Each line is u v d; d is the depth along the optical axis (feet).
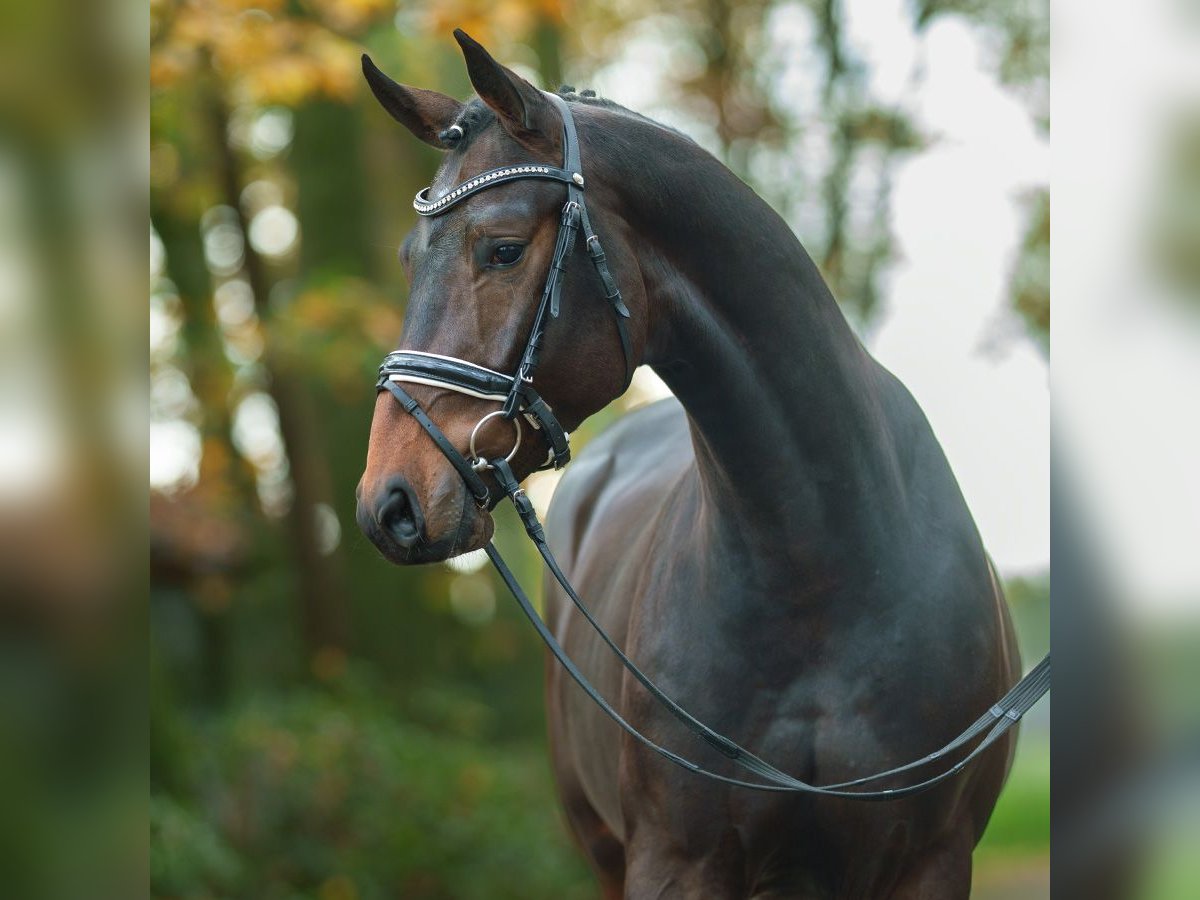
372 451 12.99
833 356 14.40
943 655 14.79
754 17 60.64
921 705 14.65
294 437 55.26
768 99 59.98
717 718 14.84
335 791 45.44
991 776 15.83
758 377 14.10
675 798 15.01
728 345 14.05
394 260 55.57
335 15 40.22
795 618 14.58
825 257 58.23
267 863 42.50
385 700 52.95
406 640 57.11
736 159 61.05
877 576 14.61
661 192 13.96
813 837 15.05
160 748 37.93
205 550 43.91
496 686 62.64
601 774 18.54
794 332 14.19
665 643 15.33
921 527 15.31
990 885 47.11
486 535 13.24
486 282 13.10
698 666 14.97
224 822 42.27
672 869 15.26
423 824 46.19
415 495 12.71
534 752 57.36
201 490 50.67
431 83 43.55
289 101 41.14
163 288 52.11
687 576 15.44
